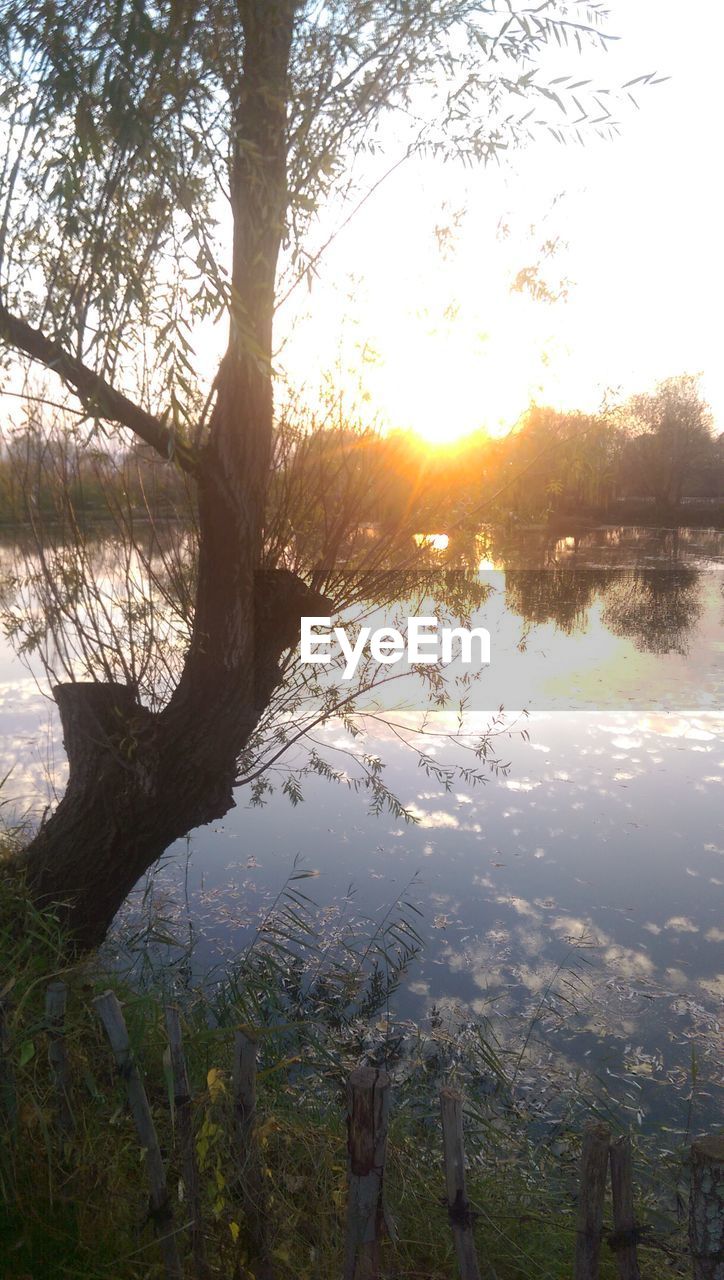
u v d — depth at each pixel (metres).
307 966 3.91
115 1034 1.68
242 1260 1.82
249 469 2.75
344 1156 2.32
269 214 2.45
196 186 2.13
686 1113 3.03
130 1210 1.94
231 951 3.95
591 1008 3.61
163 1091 2.43
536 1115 3.01
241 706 3.00
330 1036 3.33
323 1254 1.94
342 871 4.79
